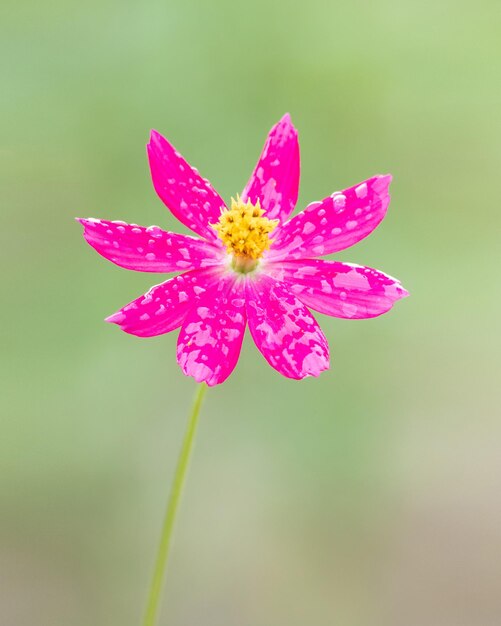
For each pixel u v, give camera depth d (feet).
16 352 1.69
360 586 1.67
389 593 1.66
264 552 1.68
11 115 1.72
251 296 1.20
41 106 1.72
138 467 1.70
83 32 1.73
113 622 1.61
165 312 1.17
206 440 1.72
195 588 1.65
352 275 1.20
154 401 1.72
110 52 1.73
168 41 1.74
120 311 1.16
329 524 1.70
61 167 1.73
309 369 1.17
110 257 1.17
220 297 1.19
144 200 1.73
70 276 1.73
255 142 1.73
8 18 1.71
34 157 1.73
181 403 1.72
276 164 1.24
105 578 1.64
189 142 1.72
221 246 1.22
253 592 1.66
